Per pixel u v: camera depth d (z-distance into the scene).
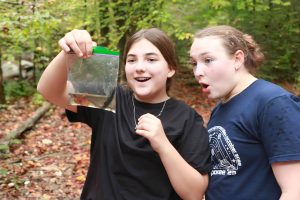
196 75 1.89
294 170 1.62
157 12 7.55
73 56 1.72
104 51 1.70
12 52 8.48
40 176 4.80
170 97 2.02
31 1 5.06
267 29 10.35
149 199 1.80
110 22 7.96
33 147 5.96
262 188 1.75
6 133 6.71
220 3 7.66
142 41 1.87
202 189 1.80
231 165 1.82
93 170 1.94
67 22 6.64
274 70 10.52
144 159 1.81
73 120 2.02
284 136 1.62
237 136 1.79
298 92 9.74
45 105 8.42
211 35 1.87
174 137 1.84
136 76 1.87
